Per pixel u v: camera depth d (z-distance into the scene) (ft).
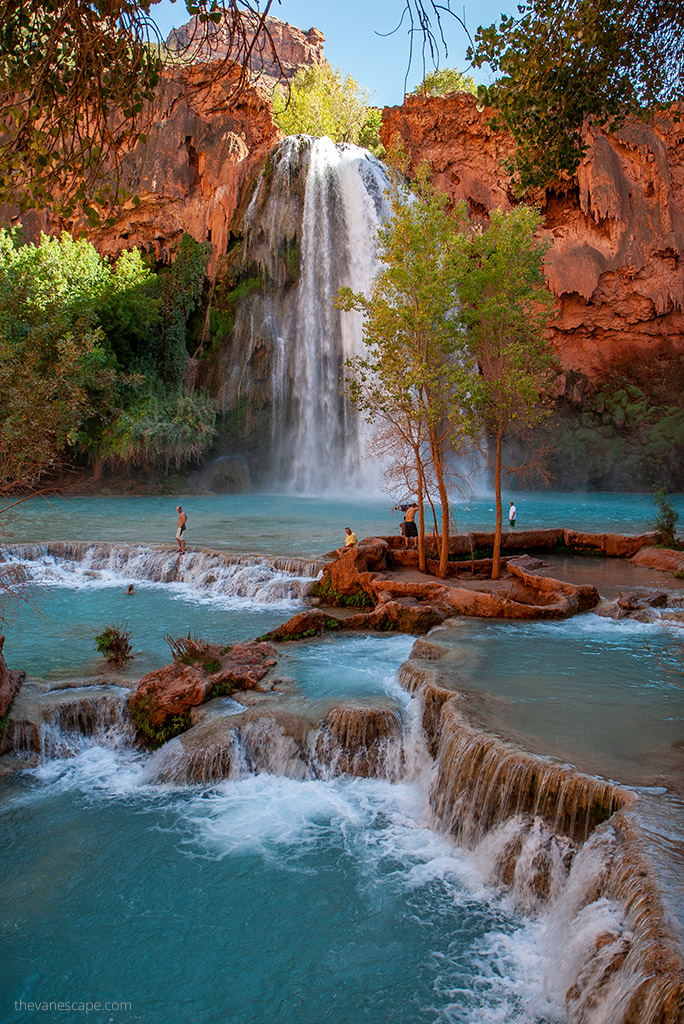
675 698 35.04
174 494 139.44
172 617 57.26
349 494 142.92
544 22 22.07
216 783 34.40
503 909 25.86
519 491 149.69
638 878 20.43
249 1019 21.29
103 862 28.50
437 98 158.81
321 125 199.41
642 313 157.48
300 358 150.00
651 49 22.31
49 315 121.19
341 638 49.16
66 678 42.50
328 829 31.01
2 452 40.96
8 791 33.86
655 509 114.73
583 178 150.41
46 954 23.85
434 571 61.67
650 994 16.98
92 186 15.78
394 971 22.99
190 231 155.22
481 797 29.12
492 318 54.34
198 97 156.66
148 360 146.92
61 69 14.89
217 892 26.81
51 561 74.28
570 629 47.65
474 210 161.27
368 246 149.07
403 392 56.39
